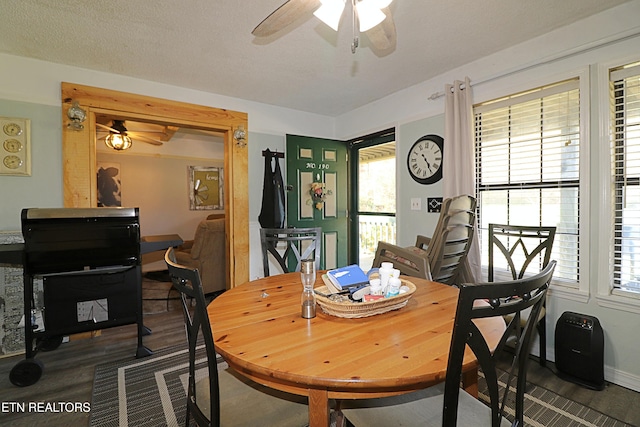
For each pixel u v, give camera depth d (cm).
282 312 134
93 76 286
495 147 266
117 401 189
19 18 204
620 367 197
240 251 368
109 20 206
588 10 198
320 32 222
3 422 171
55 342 257
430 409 110
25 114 261
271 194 382
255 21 208
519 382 100
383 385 83
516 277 234
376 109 376
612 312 201
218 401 101
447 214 205
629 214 200
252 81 314
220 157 645
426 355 95
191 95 335
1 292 246
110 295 238
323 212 418
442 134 302
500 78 254
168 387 203
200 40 233
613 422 166
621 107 201
